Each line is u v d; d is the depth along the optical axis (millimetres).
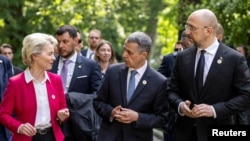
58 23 22812
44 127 6719
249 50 12203
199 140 6789
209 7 12859
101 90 7078
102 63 10305
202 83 6809
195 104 6750
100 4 22625
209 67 6809
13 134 6742
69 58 8133
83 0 22547
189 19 6797
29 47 6676
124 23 28469
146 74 6934
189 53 6957
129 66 6875
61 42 8023
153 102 6914
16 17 22781
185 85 6906
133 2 27531
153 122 6812
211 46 6832
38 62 6676
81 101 7934
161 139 14758
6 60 8914
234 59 6773
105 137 6938
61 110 6754
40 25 22922
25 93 6688
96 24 24250
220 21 12648
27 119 6680
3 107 6711
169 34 19547
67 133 7918
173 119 7891
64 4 22344
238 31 12562
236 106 6656
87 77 8133
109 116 6895
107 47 10273
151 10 30406
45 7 22516
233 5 12148
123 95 6906
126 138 6867
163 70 10320
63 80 8078
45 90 6766
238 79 6754
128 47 6773
